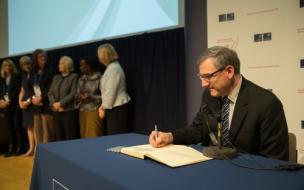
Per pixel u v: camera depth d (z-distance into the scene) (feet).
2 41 17.10
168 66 10.22
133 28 11.07
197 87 9.27
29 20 15.20
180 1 9.84
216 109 4.81
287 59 6.95
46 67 12.44
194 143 4.95
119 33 11.50
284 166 3.32
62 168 3.99
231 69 4.33
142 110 11.05
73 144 4.84
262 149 4.43
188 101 9.57
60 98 11.37
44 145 4.83
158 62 10.46
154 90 10.66
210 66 4.31
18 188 9.08
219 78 4.32
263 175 3.10
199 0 9.08
